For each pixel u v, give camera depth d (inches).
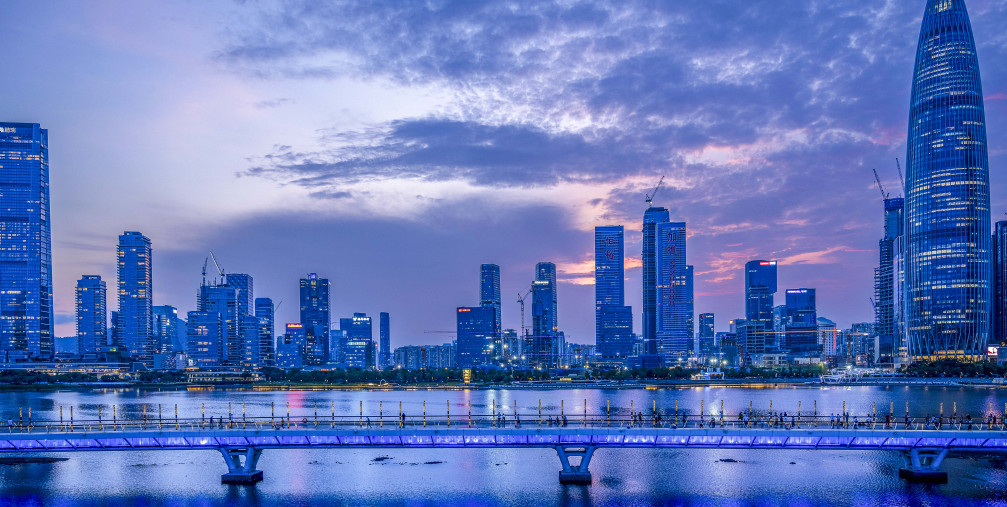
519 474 6205.7
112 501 5354.3
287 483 5871.1
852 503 5187.0
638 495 5477.4
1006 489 5408.5
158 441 5369.1
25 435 5167.3
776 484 5792.3
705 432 5206.7
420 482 5920.3
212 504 5260.8
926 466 5723.4
